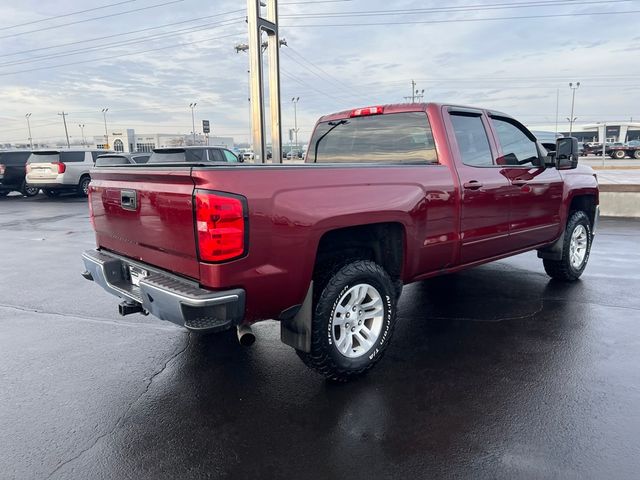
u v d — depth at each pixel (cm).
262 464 263
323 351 332
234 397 336
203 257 281
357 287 345
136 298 329
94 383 358
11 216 1358
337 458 267
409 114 443
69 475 256
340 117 504
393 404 322
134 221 342
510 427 292
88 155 1872
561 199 552
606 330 445
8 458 270
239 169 284
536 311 500
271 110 1292
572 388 338
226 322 285
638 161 4331
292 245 304
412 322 475
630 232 964
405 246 380
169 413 316
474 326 462
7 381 362
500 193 461
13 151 1922
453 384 347
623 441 277
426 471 255
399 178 369
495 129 482
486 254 464
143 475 256
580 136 6938
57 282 653
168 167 300
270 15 1240
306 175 312
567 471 252
